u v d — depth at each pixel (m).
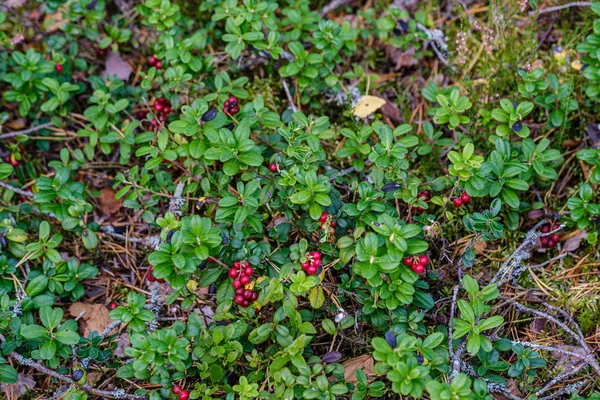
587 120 1.06
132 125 1.04
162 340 0.86
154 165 0.98
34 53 1.06
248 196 0.92
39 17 1.16
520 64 1.08
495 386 0.90
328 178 0.94
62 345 0.91
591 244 0.99
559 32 1.11
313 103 1.10
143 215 1.00
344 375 0.92
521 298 0.98
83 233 0.99
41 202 0.96
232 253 0.92
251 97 1.10
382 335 0.95
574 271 0.99
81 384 0.90
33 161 1.09
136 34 1.15
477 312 0.88
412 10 1.16
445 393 0.81
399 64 1.14
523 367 0.89
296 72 1.05
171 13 1.07
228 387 0.89
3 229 0.99
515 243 1.01
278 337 0.89
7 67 1.10
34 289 0.95
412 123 1.09
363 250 0.88
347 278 0.92
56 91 1.05
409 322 0.90
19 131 1.09
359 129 1.07
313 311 0.94
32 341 0.92
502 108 1.00
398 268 0.89
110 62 1.15
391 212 0.94
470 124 1.04
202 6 1.12
